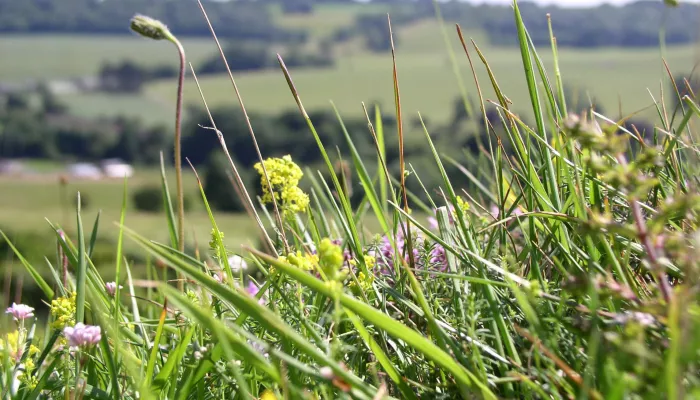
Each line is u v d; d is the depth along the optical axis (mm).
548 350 411
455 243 490
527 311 412
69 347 453
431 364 444
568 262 463
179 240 492
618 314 415
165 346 474
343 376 400
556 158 500
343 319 455
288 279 475
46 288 517
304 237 557
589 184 490
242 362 449
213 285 409
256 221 511
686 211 418
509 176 595
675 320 380
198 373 431
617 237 464
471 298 426
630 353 385
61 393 455
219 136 515
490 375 418
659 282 402
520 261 474
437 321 447
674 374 373
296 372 426
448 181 471
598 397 392
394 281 499
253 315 405
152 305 549
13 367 470
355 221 554
